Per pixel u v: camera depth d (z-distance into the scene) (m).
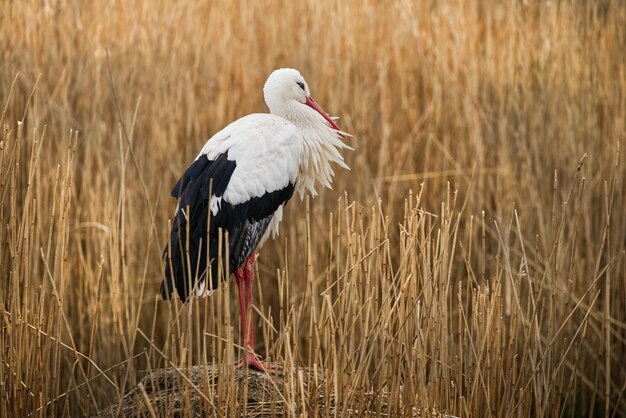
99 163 10.96
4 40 11.61
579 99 12.09
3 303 7.62
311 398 7.05
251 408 7.36
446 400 7.59
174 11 12.79
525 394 7.98
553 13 12.85
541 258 11.05
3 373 7.58
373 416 7.30
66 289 10.15
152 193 11.36
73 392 9.77
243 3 13.24
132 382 7.56
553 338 8.13
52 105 11.35
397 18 13.38
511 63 12.47
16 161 7.81
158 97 11.78
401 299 7.13
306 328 10.90
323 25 13.05
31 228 8.08
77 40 12.15
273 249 11.67
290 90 9.10
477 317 7.70
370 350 7.04
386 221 7.22
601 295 11.05
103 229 10.52
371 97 12.49
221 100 12.14
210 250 8.07
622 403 10.73
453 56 12.83
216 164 8.37
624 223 11.09
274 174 8.54
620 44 12.62
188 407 6.91
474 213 11.78
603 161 11.71
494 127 12.34
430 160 12.21
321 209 11.55
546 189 11.60
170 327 7.30
